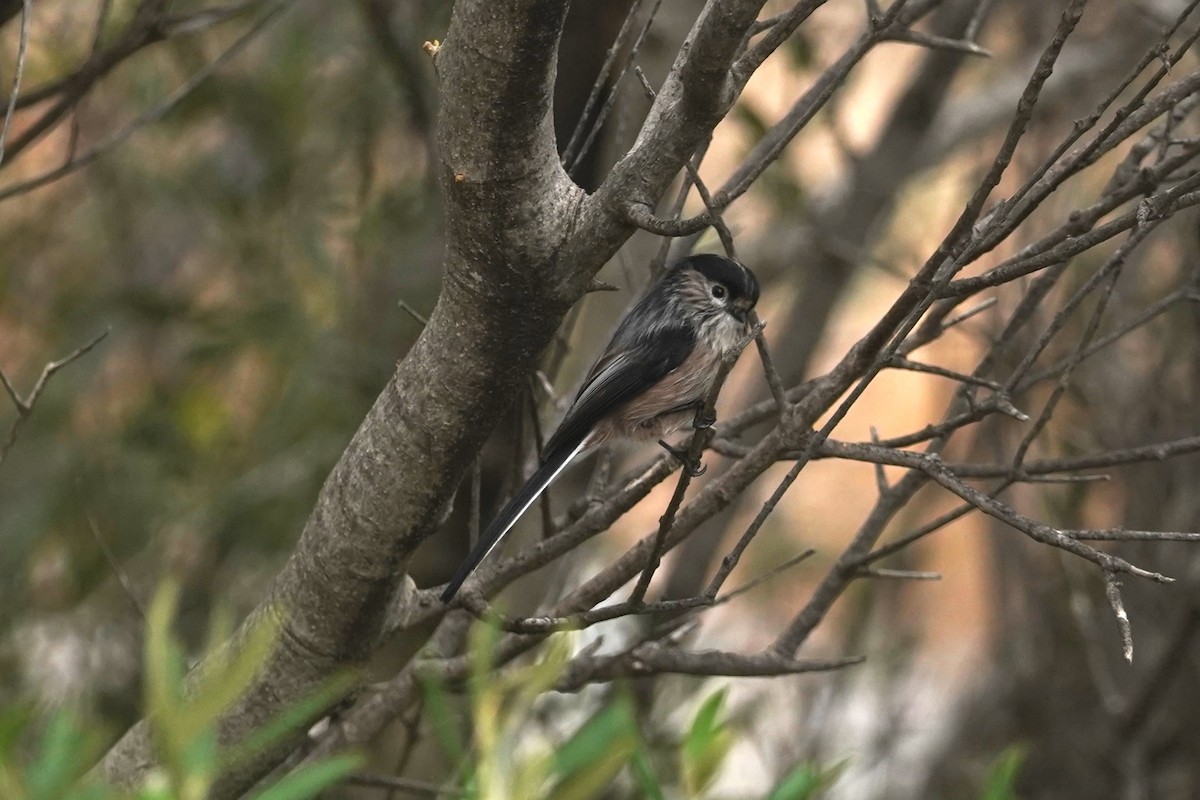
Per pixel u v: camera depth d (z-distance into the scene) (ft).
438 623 29.68
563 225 16.76
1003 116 46.01
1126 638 15.23
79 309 41.34
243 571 39.65
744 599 50.60
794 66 39.65
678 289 28.17
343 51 41.32
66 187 43.45
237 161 42.55
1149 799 36.60
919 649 49.62
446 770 30.94
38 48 39.47
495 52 15.38
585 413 26.81
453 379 17.76
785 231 45.88
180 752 9.68
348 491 18.80
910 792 43.60
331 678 19.10
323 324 40.86
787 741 39.34
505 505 22.30
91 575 38.17
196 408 40.60
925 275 17.66
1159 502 35.50
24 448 39.81
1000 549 42.78
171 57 40.19
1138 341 37.19
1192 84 17.83
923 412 59.57
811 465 57.21
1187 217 35.09
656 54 33.45
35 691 34.37
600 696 33.88
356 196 42.09
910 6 24.58
